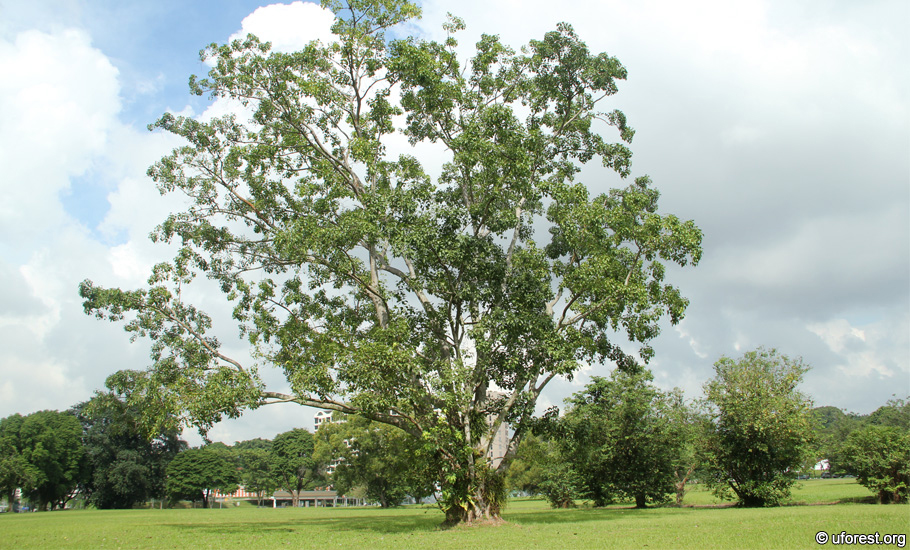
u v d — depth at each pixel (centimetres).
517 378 2216
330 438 6012
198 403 2094
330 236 2125
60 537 1798
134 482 6862
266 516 3512
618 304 2130
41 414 6781
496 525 1989
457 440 2038
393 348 2005
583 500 3909
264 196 2534
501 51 2495
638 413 3247
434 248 2173
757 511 2281
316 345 2198
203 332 2480
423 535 1711
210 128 2505
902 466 2738
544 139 2495
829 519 1623
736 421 2961
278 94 2444
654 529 1606
